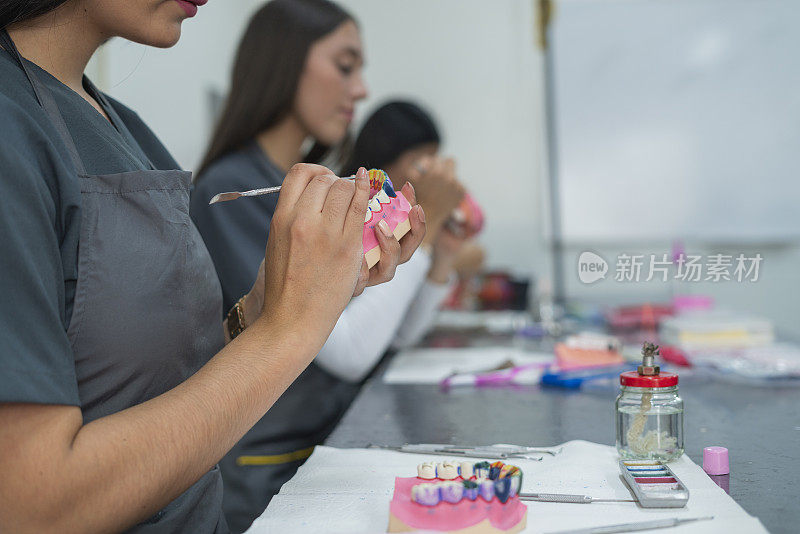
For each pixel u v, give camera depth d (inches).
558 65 165.6
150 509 22.1
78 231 24.8
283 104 55.9
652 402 32.2
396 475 31.6
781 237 159.3
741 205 160.7
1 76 25.3
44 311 21.6
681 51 161.0
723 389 50.2
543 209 167.9
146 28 28.1
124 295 25.8
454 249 73.4
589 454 33.7
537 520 25.9
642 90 163.2
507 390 52.3
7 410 20.5
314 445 54.8
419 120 75.1
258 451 52.9
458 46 169.5
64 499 20.5
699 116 161.3
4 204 21.1
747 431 38.6
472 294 120.3
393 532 25.0
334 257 25.3
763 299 158.2
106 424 21.8
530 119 167.9
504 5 168.1
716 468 30.9
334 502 28.3
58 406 21.2
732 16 158.9
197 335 29.6
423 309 73.3
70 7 27.5
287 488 30.0
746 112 159.6
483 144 169.6
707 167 161.5
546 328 83.7
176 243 28.0
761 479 30.3
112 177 26.5
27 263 21.2
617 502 27.6
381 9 170.1
